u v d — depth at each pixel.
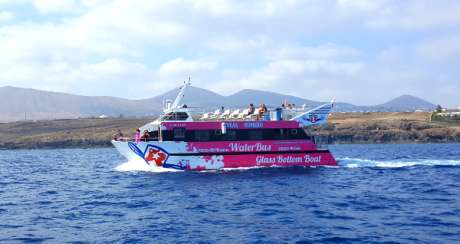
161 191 30.34
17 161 76.12
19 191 33.28
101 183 36.00
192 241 17.69
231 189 30.77
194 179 35.38
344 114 183.62
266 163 41.09
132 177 38.12
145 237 18.34
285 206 24.70
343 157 65.88
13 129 188.88
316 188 31.02
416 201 26.08
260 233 18.86
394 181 34.72
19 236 18.81
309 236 18.36
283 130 41.59
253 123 40.81
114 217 22.39
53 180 40.94
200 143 39.81
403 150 89.19
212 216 22.28
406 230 19.11
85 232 19.31
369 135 136.12
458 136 133.50
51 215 23.23
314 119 42.41
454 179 36.12
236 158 40.34
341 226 19.98
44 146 146.50
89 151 118.19
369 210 23.50
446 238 17.73
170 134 39.66
